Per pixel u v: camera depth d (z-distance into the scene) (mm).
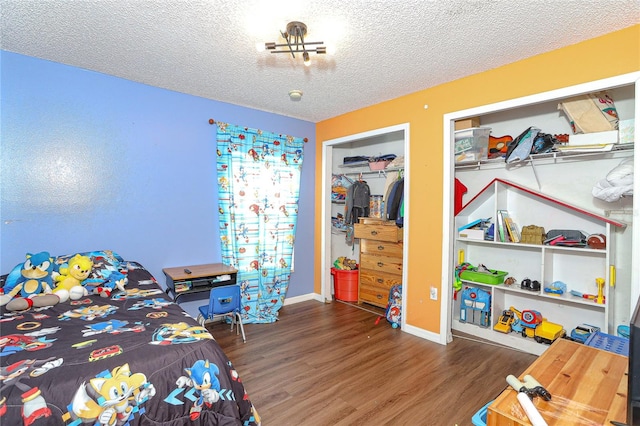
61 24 2047
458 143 3160
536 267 3072
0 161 2422
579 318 2836
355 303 4270
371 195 4570
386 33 2127
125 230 2980
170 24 2043
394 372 2467
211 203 3506
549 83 2369
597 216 2535
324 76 2834
